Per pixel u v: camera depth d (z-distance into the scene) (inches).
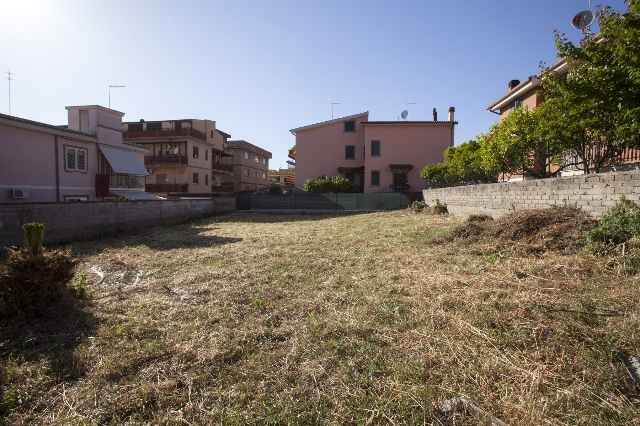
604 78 266.5
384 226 546.3
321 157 1364.4
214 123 1670.8
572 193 329.1
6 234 382.6
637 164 381.1
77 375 125.6
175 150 1429.6
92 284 242.1
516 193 438.0
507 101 790.5
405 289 202.4
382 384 113.0
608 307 150.1
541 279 195.3
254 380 118.7
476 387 109.7
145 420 102.9
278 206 1139.3
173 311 181.9
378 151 1268.5
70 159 737.6
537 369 114.2
